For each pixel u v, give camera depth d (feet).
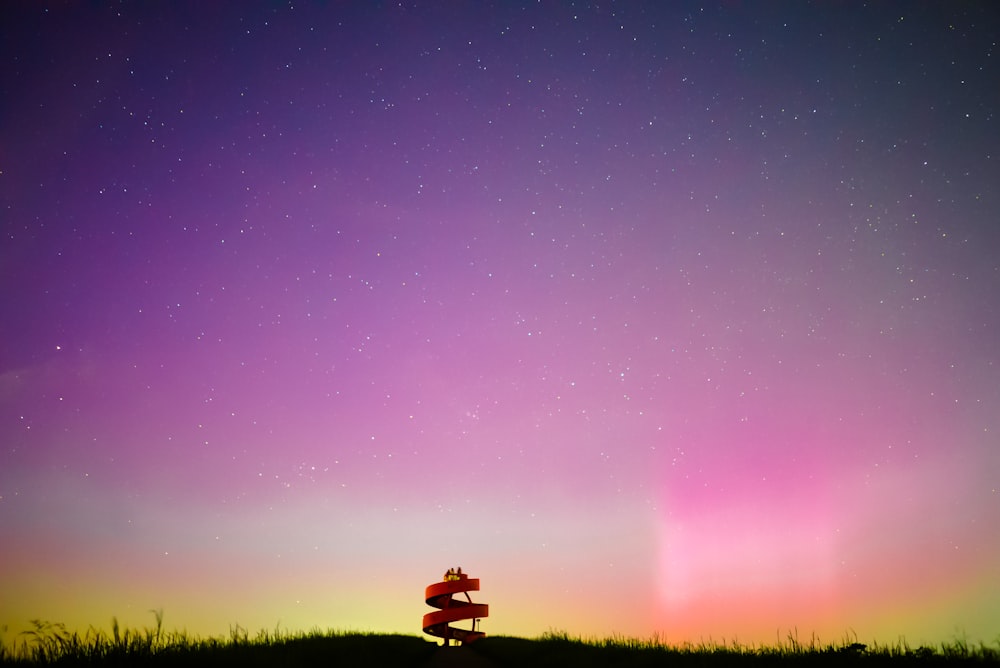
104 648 34.30
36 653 32.63
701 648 52.26
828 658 41.39
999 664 36.63
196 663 34.30
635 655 50.98
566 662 52.85
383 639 73.82
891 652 41.16
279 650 43.88
